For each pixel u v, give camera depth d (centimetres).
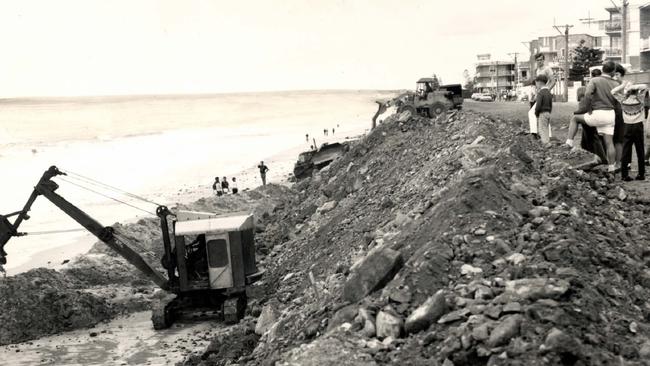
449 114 2486
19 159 9550
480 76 15788
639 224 1075
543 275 779
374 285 900
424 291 820
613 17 8812
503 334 665
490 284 786
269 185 4209
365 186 2467
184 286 2020
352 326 818
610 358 622
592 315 684
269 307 1421
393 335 765
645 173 1515
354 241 1648
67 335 1988
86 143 13088
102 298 2220
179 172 7194
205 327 1959
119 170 7694
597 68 1483
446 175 1512
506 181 1096
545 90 1546
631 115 1391
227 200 3903
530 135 1677
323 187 3034
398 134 2939
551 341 629
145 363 1638
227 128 17125
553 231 895
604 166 1364
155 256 2786
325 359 747
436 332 726
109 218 4500
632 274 824
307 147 9375
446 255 866
